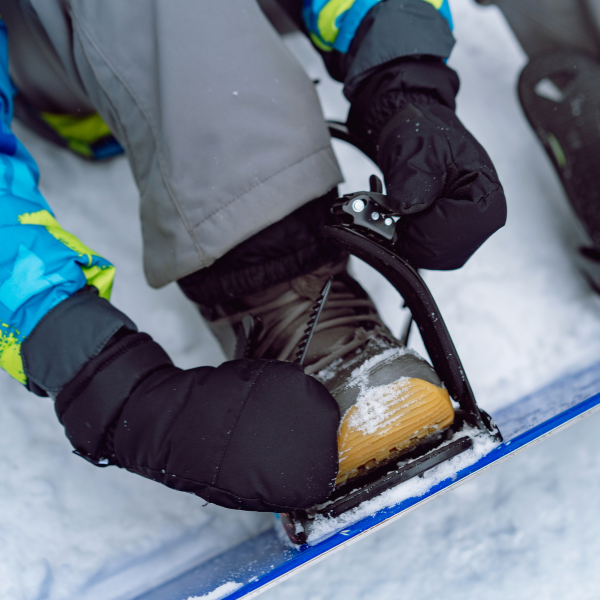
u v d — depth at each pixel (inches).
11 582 37.0
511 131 62.1
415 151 27.2
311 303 32.8
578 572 38.2
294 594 38.9
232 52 30.9
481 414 27.7
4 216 26.7
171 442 23.9
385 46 31.2
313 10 34.4
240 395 24.3
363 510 25.8
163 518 42.2
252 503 23.6
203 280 33.3
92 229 52.3
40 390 26.4
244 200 30.6
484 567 39.2
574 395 34.9
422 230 26.8
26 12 35.8
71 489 42.1
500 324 53.0
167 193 31.6
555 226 57.9
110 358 25.5
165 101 30.5
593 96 47.7
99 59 32.2
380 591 38.8
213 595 27.5
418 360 28.3
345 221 28.0
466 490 42.6
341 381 28.2
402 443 26.8
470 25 66.8
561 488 41.9
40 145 53.2
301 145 31.5
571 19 51.6
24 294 25.5
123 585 38.9
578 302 54.5
